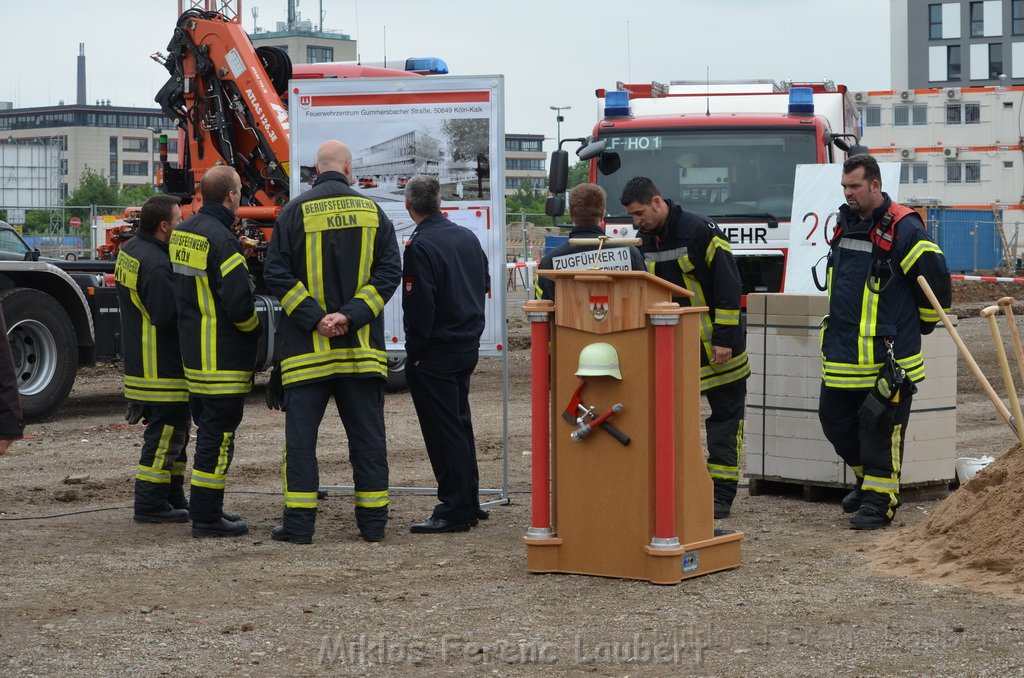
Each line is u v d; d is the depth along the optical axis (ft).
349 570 20.58
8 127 483.10
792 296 26.50
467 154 26.66
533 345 20.18
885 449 23.44
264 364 42.39
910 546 21.06
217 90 44.75
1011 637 16.25
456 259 23.47
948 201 162.30
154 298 24.14
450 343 23.45
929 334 24.81
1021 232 157.99
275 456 33.78
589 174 42.50
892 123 164.14
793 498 27.09
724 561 20.26
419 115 26.78
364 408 23.03
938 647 15.90
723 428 24.73
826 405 24.12
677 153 41.73
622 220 41.57
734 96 44.21
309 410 22.76
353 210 22.65
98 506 26.96
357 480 23.11
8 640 16.61
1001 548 19.52
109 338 41.65
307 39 471.62
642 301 19.25
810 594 18.63
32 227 169.99
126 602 18.54
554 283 20.97
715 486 24.88
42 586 19.54
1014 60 239.09
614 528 19.77
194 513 23.27
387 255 23.00
